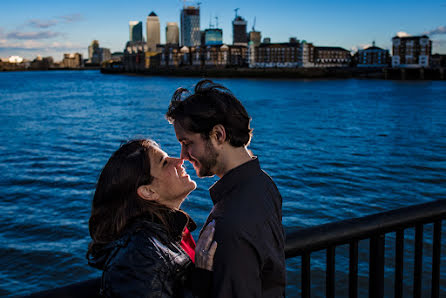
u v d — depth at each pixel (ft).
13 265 27.78
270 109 155.12
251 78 526.57
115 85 368.07
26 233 33.30
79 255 29.19
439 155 67.67
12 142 82.48
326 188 46.55
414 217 5.58
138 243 3.44
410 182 49.37
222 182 3.70
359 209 39.24
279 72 516.73
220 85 3.83
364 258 26.81
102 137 89.20
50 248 30.25
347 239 5.13
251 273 3.28
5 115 135.23
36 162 62.49
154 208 3.73
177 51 643.04
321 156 67.46
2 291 24.77
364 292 23.41
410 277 24.11
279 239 3.63
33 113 141.59
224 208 3.49
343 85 363.56
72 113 142.10
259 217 3.43
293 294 23.65
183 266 3.53
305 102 187.32
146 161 3.75
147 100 200.75
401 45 468.34
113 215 3.68
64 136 90.84
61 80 520.01
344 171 55.47
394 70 467.52
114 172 3.69
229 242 3.25
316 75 510.58
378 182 49.26
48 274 26.78
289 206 39.65
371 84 379.55
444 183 48.93
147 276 3.32
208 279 3.32
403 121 117.60
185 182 3.88
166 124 111.75
